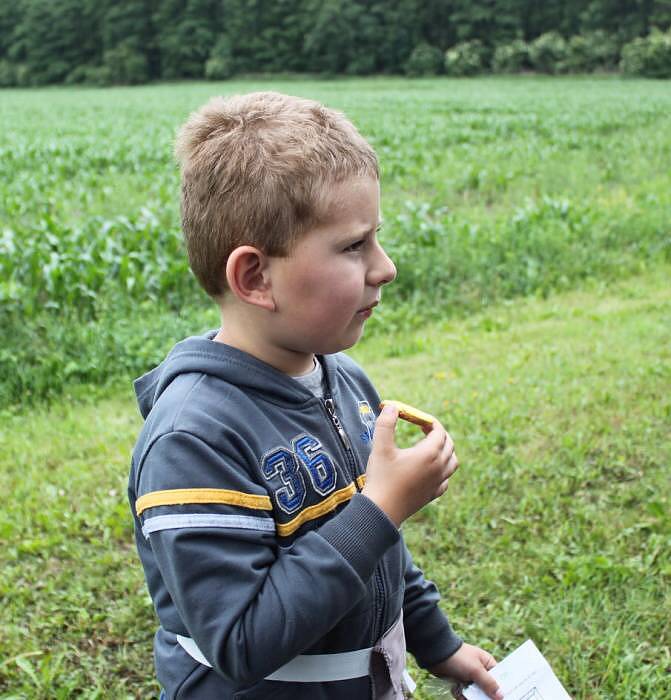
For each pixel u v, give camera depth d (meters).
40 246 8.34
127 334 6.81
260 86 66.88
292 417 1.33
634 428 4.22
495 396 4.84
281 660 1.17
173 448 1.22
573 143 20.08
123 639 2.89
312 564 1.18
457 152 19.34
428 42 78.25
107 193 13.53
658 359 5.40
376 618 1.39
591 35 69.31
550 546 3.28
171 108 41.88
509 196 13.98
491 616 2.89
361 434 1.49
